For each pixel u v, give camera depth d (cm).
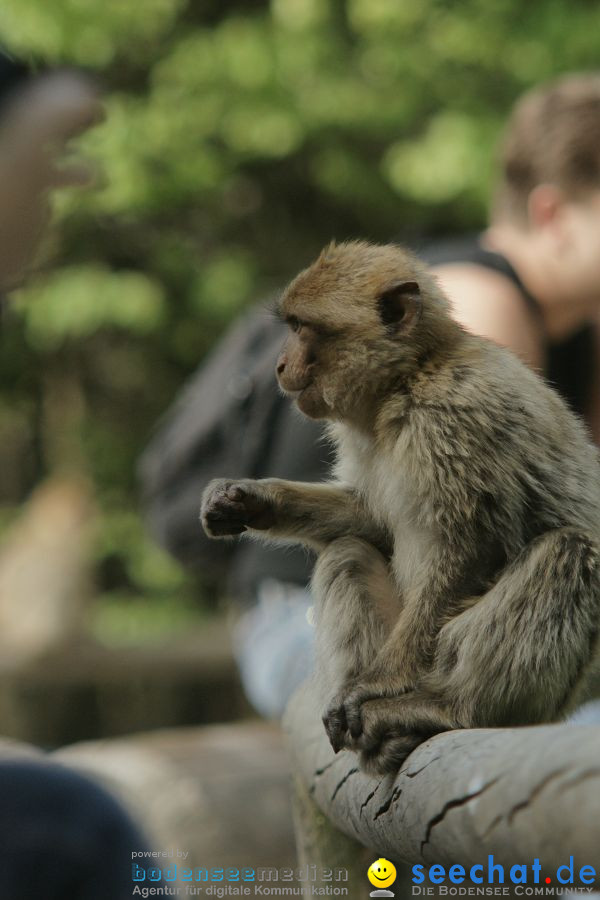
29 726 2311
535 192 908
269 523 641
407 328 638
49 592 2244
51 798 335
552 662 555
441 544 595
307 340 664
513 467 593
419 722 532
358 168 2667
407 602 591
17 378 3262
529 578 560
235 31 2536
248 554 967
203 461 1037
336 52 2548
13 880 324
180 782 1275
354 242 710
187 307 2845
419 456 607
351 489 662
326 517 649
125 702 2397
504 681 551
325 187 2756
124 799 356
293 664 908
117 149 2433
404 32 2519
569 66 2423
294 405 682
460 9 2483
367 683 550
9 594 2247
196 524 1041
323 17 2517
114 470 3103
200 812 1248
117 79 2647
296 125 2502
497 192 960
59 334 2762
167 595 2922
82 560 2316
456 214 2522
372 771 521
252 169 2964
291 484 649
